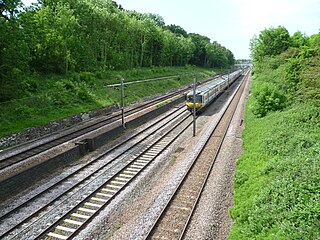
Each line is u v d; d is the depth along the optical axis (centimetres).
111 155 2250
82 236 1238
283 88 2814
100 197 1580
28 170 1766
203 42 13138
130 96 4741
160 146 2497
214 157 2067
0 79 2922
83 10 5181
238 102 4516
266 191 1271
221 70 13938
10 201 1557
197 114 3928
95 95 4150
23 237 1235
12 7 2873
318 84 2347
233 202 1445
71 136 2684
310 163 1338
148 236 1202
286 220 1048
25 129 2622
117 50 6869
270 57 4284
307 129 1834
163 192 1592
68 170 1961
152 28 7756
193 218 1330
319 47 3027
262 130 2200
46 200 1549
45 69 4319
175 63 10119
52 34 4184
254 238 1058
